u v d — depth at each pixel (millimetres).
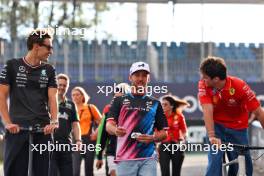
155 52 39875
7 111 13688
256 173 22969
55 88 13898
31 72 13734
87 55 39406
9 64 13758
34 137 13719
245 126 14688
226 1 37000
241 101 14375
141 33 39844
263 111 14383
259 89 39938
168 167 22688
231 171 14641
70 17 49500
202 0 37406
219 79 13977
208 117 14047
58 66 39219
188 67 39938
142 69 14203
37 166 13805
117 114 14328
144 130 14172
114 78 39531
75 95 22781
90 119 22781
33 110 13695
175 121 22812
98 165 19078
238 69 40469
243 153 13344
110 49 39656
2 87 13695
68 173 19156
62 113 19172
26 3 50500
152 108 14227
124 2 37094
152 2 37469
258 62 40438
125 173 14227
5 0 50625
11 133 13672
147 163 14203
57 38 38688
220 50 40344
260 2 37125
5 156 13828
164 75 39812
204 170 31344
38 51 13719
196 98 39812
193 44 39844
